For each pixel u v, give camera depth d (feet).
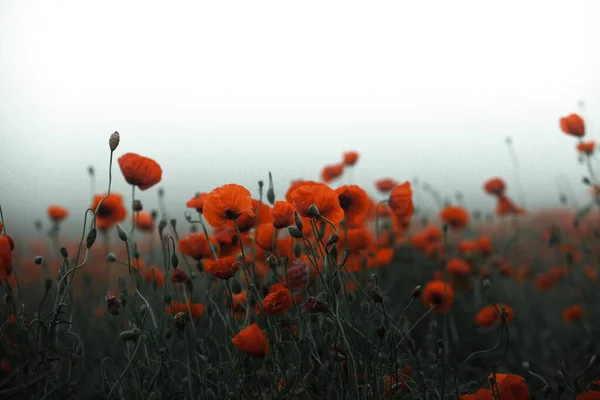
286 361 5.58
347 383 5.42
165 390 5.57
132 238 5.91
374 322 6.20
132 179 5.83
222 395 5.48
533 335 7.25
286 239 5.93
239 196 5.46
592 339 6.93
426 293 6.05
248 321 5.48
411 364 5.88
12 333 5.68
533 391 6.27
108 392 5.50
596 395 5.18
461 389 5.69
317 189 5.46
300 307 5.70
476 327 7.05
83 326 6.97
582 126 7.34
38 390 5.20
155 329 5.64
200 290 6.78
